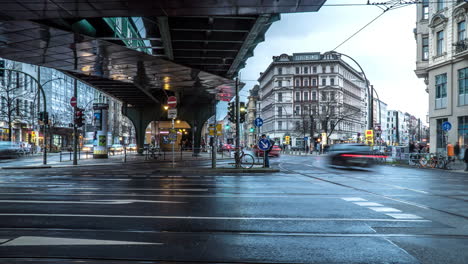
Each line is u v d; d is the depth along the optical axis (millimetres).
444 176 17797
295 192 10969
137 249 4980
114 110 107562
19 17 15133
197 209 7988
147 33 19922
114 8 14477
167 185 12852
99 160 33250
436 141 31938
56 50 20250
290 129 89062
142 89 35844
